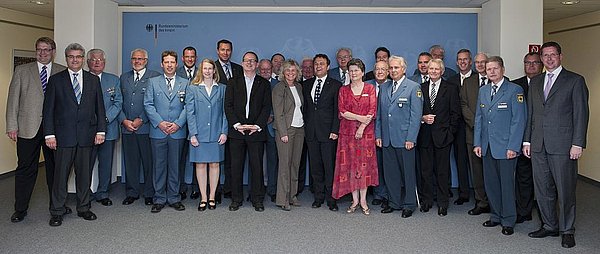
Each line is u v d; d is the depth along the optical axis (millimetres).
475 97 5605
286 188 5785
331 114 5754
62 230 4953
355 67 5445
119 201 6273
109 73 6289
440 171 5629
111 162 6152
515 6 6457
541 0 6441
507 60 6480
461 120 5934
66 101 5070
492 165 5012
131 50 7348
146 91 5691
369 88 5500
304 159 6742
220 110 5770
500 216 5098
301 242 4613
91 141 5254
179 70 6359
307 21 7379
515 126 4754
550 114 4484
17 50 8453
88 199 5402
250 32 7383
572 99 4391
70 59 5113
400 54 7363
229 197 6438
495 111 4863
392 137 5477
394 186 5668
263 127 5750
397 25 7355
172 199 5832
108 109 5938
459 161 6059
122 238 4703
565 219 4531
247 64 5664
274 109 5758
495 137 4875
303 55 7395
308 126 5805
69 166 5164
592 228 5172
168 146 5711
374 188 6211
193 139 5641
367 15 7355
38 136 5258
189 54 6266
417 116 5363
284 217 5504
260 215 5586
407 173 5504
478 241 4668
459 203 6148
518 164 5309
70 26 6469
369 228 5086
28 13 8633
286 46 7391
